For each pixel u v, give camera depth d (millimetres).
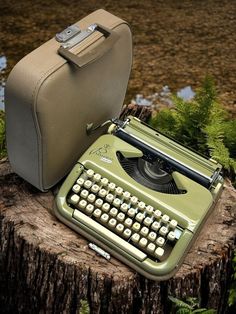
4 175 965
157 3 2283
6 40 1967
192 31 2113
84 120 935
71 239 865
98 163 891
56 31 2043
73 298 868
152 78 1836
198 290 873
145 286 848
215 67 1922
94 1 2260
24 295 934
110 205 882
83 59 821
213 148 1122
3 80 1774
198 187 882
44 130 826
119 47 947
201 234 903
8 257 908
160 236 854
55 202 885
